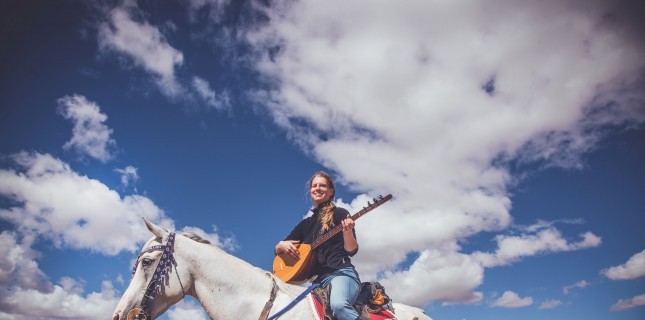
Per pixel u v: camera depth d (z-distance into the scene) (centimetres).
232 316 275
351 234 297
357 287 304
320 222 331
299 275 312
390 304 325
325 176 352
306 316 279
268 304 279
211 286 279
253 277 289
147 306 261
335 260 309
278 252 328
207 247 291
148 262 270
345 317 283
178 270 274
